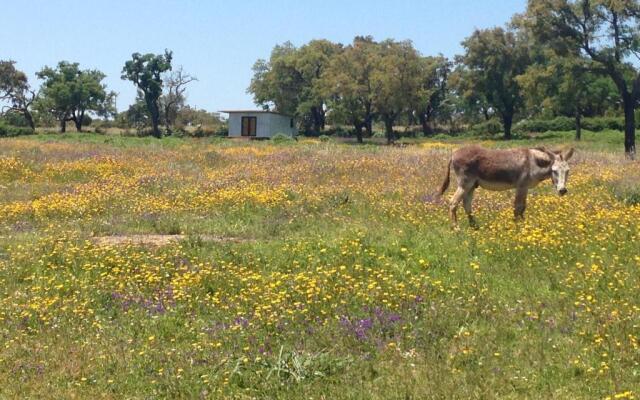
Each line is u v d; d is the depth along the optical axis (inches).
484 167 591.2
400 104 3154.5
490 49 3469.5
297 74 4025.6
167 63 4126.5
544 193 762.2
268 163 1175.6
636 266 437.1
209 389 301.3
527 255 470.9
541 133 3494.1
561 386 292.5
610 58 2181.3
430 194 765.3
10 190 897.5
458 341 344.8
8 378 318.3
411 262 474.6
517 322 366.6
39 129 4330.7
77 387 308.8
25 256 522.6
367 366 319.0
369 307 390.3
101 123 4724.4
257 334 358.9
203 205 741.3
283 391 297.0
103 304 422.3
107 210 736.3
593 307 376.5
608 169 988.6
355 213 676.1
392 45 3447.3
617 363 309.9
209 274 458.0
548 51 2281.0
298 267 478.9
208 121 4662.9
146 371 322.3
